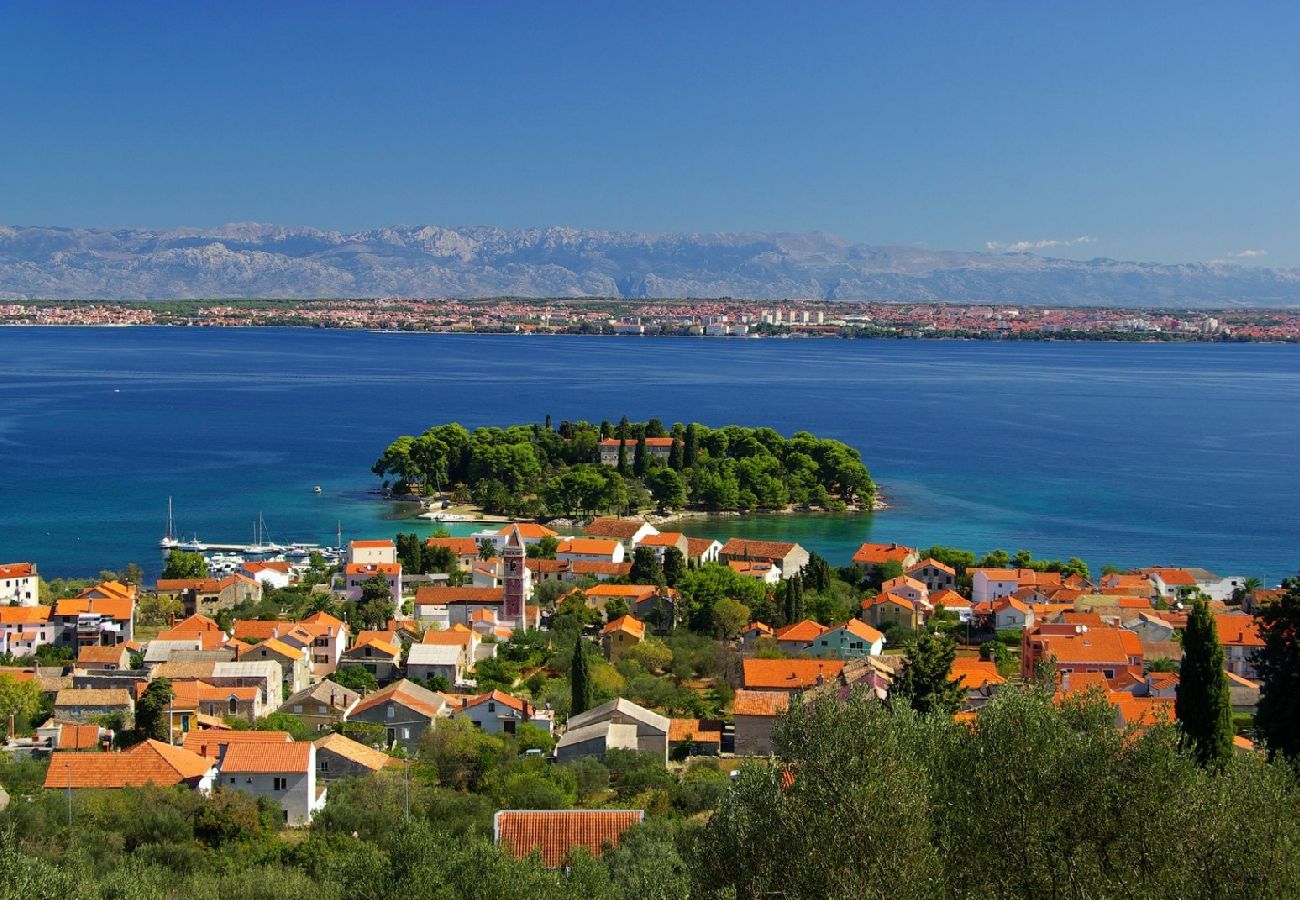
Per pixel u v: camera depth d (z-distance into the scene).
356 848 91.19
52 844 98.81
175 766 115.88
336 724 143.38
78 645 183.88
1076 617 182.25
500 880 77.25
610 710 137.00
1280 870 56.34
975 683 149.25
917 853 57.31
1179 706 96.56
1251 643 162.38
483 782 121.44
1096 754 60.75
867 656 160.12
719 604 192.75
